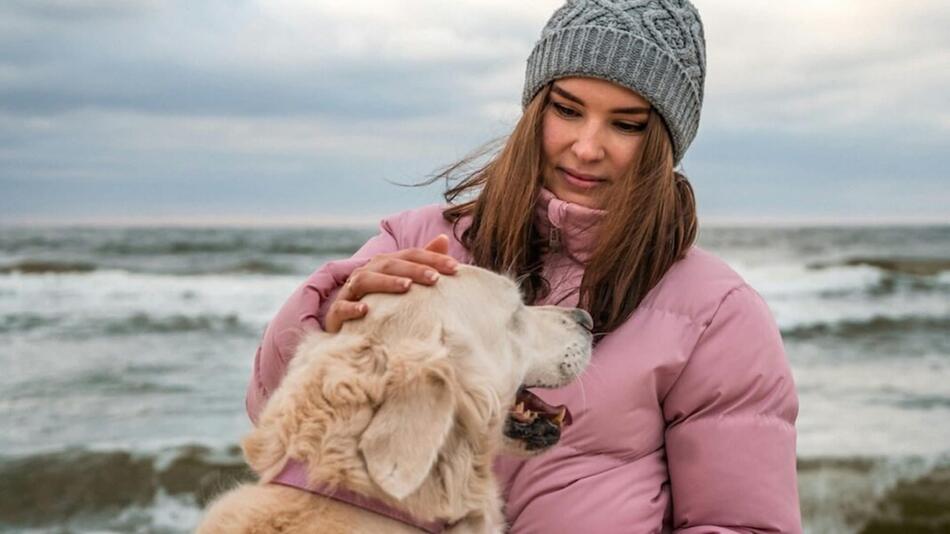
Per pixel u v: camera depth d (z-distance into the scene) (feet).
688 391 10.50
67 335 59.93
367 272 10.02
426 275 9.87
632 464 10.57
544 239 11.51
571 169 11.11
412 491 8.41
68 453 32.09
